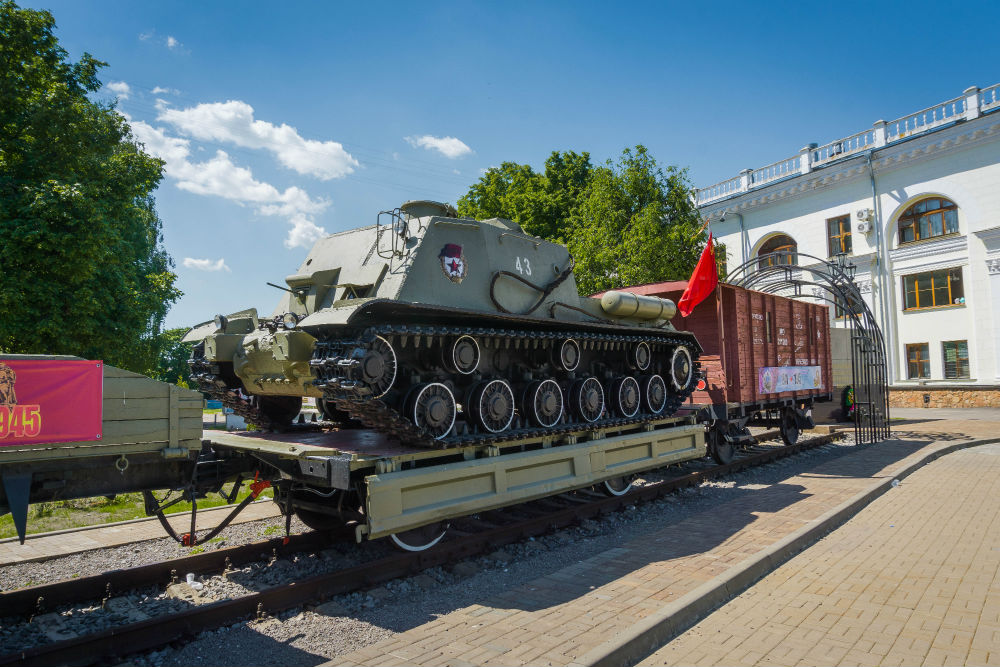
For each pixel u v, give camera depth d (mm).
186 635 5277
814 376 18078
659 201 22266
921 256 28750
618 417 10641
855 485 11094
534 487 8531
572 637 4887
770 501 10039
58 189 14656
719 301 13969
